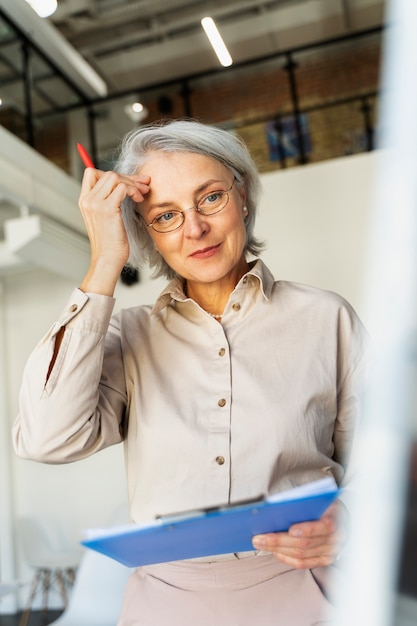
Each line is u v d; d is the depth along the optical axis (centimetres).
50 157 562
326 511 84
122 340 116
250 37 714
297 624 93
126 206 120
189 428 102
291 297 113
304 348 107
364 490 20
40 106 560
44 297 587
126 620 100
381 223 19
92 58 732
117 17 669
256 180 121
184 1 658
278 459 99
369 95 612
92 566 269
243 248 118
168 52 727
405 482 19
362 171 502
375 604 20
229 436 100
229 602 95
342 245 499
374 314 19
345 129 718
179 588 99
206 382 105
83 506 549
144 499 103
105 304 101
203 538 80
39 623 490
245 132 745
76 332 99
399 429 19
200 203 109
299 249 508
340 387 110
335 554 84
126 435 114
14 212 539
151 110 807
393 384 19
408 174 18
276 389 103
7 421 569
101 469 552
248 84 789
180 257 111
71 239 489
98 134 623
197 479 99
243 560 97
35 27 527
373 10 690
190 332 111
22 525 511
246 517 75
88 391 99
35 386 99
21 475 565
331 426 108
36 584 484
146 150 112
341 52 760
